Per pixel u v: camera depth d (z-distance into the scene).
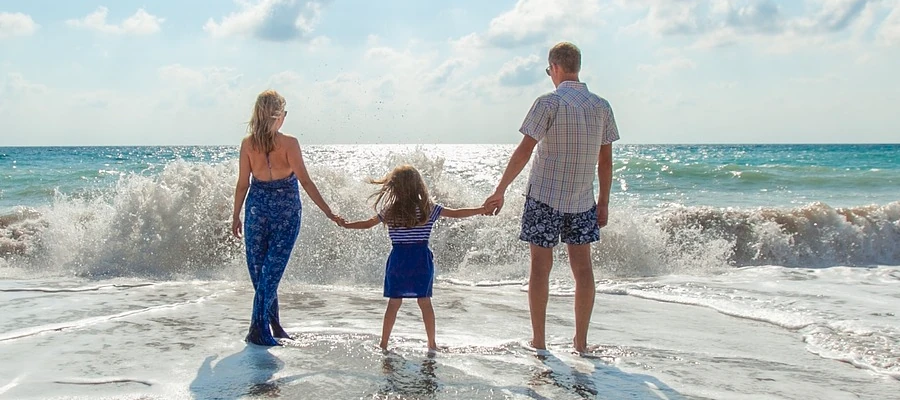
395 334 4.85
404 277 4.39
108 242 7.96
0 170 26.59
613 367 4.09
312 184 4.58
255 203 4.55
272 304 4.63
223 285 6.91
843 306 5.82
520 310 5.79
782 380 3.89
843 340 4.69
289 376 3.82
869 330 4.93
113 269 7.76
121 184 9.02
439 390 3.61
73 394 3.49
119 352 4.30
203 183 8.53
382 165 9.73
